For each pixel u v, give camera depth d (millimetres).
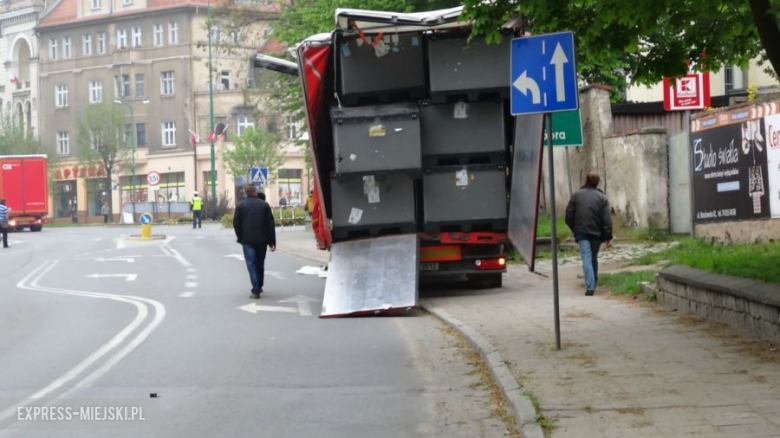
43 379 10148
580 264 21188
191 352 11867
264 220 18469
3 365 11102
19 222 60188
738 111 17078
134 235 47750
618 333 11359
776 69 10797
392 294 15438
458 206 17016
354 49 16875
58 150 91875
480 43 16562
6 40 96438
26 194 60344
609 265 19328
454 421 8047
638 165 23453
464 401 8797
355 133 16500
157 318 15438
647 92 36719
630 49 12508
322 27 29312
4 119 87625
